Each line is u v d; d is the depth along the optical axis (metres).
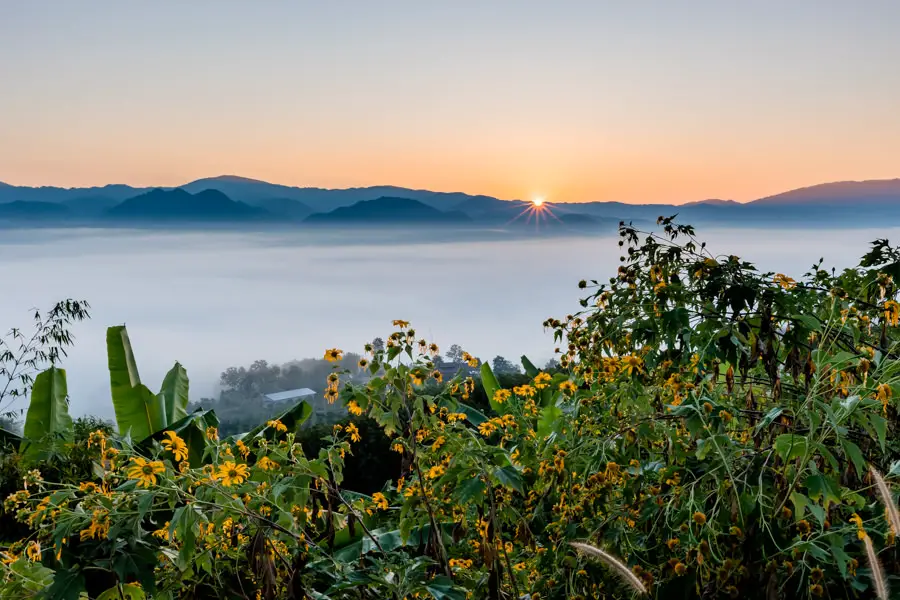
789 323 2.31
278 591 2.36
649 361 2.40
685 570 1.85
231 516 2.19
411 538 2.76
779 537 1.81
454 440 2.31
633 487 2.10
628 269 2.56
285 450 2.39
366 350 2.35
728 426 2.33
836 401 1.92
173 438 2.16
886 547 1.76
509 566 2.31
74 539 2.25
